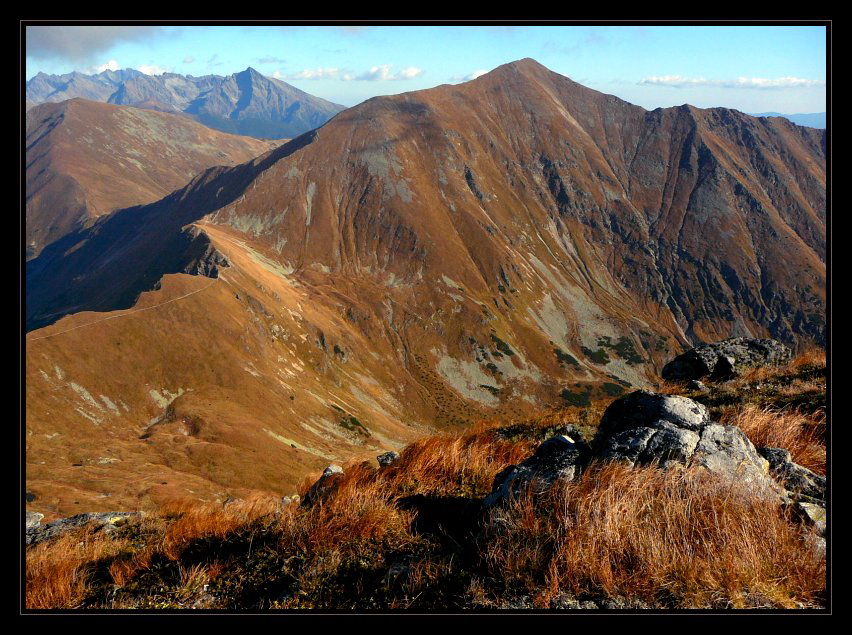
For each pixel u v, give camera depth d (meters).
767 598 4.26
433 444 9.03
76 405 115.12
